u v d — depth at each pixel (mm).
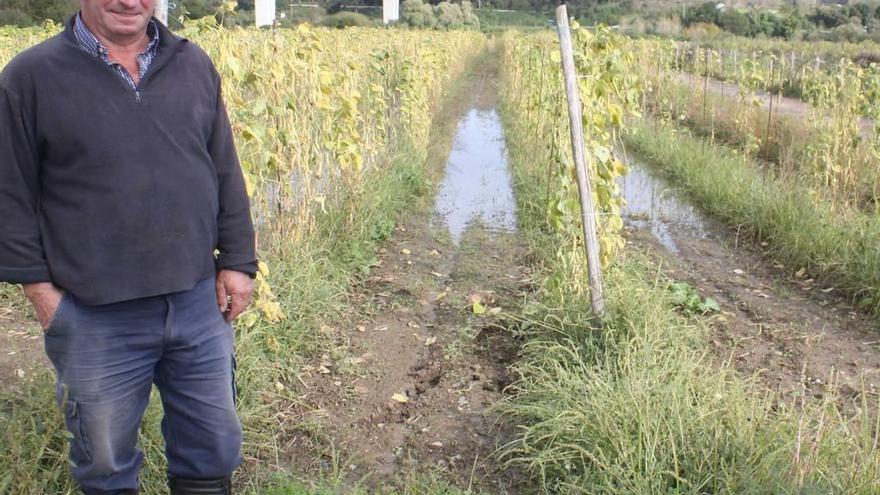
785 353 5051
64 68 2361
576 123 4652
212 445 2766
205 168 2592
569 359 4543
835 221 6828
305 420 4098
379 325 5410
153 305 2539
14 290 5410
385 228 7348
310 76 5879
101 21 2375
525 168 9836
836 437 3395
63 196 2408
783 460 3246
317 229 6254
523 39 17406
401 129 10625
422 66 12688
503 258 7043
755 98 11258
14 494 2891
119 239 2430
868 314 5691
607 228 5215
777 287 6289
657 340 4500
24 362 4438
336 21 35156
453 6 46188
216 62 5020
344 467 3730
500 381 4648
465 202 9156
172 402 2748
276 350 4484
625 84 8469
